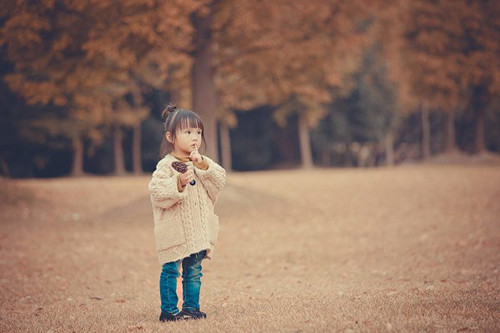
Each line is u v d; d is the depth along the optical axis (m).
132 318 4.88
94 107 15.60
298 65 14.89
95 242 11.46
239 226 13.07
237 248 10.79
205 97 14.88
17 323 4.90
